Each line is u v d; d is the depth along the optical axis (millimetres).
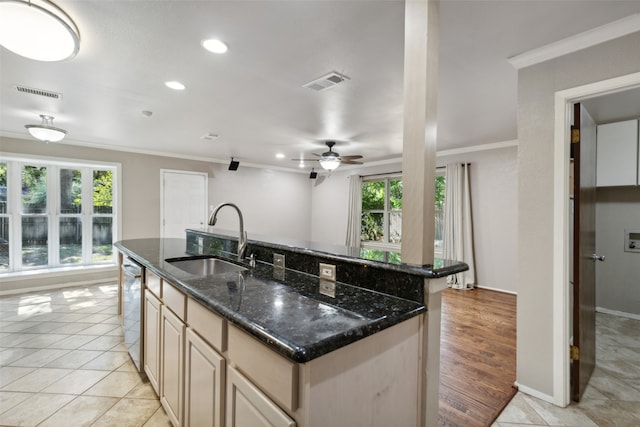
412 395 1221
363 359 1004
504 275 4609
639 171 3352
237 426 1093
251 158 6160
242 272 1754
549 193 1932
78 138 4508
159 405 1942
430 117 1255
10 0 1385
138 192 5277
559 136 1891
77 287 4664
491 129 3863
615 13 1601
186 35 1825
